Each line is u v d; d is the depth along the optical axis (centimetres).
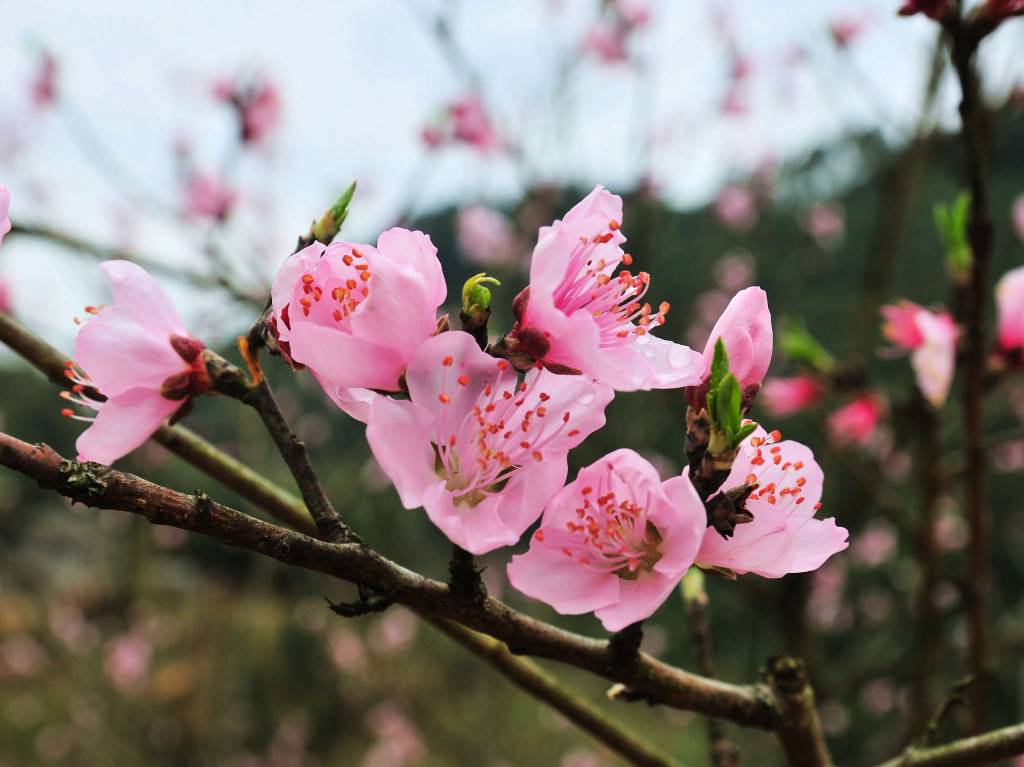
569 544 100
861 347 321
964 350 217
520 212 460
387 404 93
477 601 95
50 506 1350
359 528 644
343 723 930
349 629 953
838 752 478
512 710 898
